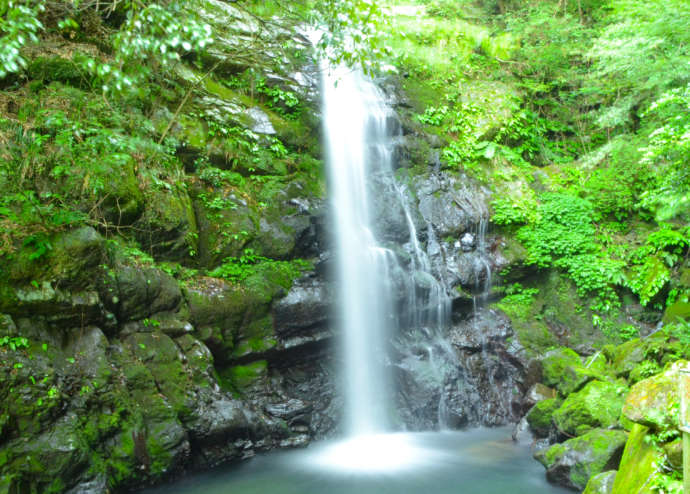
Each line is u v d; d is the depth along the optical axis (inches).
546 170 547.2
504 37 639.1
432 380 398.6
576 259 474.9
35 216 268.1
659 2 432.5
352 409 378.6
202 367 308.5
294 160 442.0
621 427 283.3
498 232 489.7
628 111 539.8
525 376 418.0
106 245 290.8
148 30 255.0
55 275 262.1
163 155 357.1
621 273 461.1
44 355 251.0
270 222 396.5
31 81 336.5
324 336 384.2
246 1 502.3
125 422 264.8
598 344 446.9
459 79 584.7
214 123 411.2
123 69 242.7
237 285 356.8
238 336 351.3
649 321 459.2
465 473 297.3
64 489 234.8
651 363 330.3
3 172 278.2
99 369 265.7
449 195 490.3
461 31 629.6
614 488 198.5
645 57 460.8
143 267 309.4
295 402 349.4
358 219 452.4
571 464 271.4
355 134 486.6
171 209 348.5
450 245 471.2
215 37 458.3
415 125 526.0
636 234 499.5
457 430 391.2
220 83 460.1
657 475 171.5
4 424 225.3
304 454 328.5
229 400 311.4
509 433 382.3
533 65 625.0
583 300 468.8
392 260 432.8
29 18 192.7
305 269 392.8
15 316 251.4
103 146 300.0
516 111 567.5
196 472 292.2
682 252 466.9
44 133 307.1
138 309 299.9
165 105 398.6
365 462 316.5
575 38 621.0
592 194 521.7
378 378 398.9
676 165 315.6
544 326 454.9
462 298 449.7
